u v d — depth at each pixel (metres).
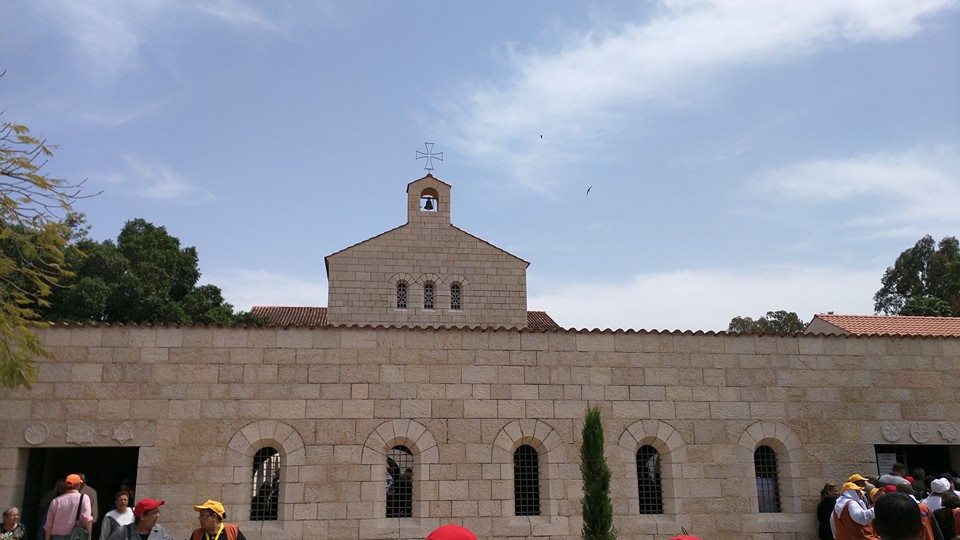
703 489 16.06
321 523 14.69
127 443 14.54
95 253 38.78
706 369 16.75
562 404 16.05
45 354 13.95
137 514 9.73
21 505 14.38
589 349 16.45
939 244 61.66
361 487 14.98
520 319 34.12
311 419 15.16
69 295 36.56
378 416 15.39
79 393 14.66
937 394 17.47
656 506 16.11
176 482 14.48
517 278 34.69
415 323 33.25
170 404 14.84
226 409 14.97
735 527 15.95
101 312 37.53
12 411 14.45
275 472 15.23
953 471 17.69
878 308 64.81
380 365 15.66
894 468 14.73
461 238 34.84
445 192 35.50
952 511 12.01
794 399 16.91
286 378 15.30
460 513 15.16
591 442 14.78
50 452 16.97
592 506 14.39
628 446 16.03
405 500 15.40
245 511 14.62
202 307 43.53
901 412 17.22
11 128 14.02
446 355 15.94
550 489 15.52
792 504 16.33
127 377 14.85
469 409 15.73
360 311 33.09
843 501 11.45
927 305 50.91
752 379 16.86
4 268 14.58
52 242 15.09
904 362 17.53
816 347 17.31
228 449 14.78
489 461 15.51
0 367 13.47
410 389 15.64
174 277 43.84
